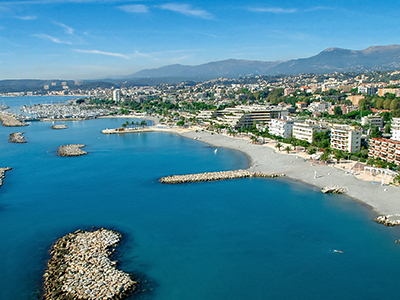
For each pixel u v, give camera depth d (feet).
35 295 376.27
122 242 492.13
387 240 488.44
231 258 449.06
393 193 641.81
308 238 498.28
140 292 378.94
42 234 523.29
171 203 645.92
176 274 413.39
